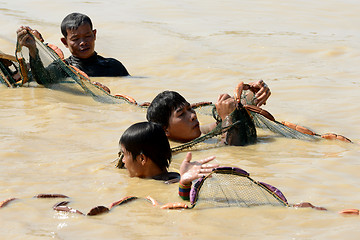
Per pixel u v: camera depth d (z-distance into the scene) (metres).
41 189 11.81
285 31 32.97
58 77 22.27
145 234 9.52
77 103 20.03
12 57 22.08
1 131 16.14
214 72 24.78
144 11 37.84
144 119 17.98
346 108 19.14
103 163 13.58
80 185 12.09
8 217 10.27
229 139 15.52
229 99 15.99
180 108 15.94
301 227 9.78
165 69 25.61
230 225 9.88
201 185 10.87
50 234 9.55
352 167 13.27
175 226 9.84
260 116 16.69
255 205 10.69
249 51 28.55
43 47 21.84
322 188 11.83
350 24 34.88
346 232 9.53
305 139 15.93
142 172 12.56
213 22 35.22
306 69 25.19
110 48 29.52
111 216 10.27
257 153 14.66
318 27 34.09
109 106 19.73
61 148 14.77
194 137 16.05
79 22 24.25
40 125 16.88
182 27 33.94
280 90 21.70
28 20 34.81
